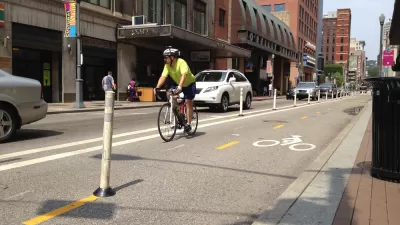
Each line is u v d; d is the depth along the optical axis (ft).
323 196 14.37
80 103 57.00
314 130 35.68
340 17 517.55
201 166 20.17
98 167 19.22
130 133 30.73
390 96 16.06
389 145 16.21
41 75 66.54
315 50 320.70
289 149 25.77
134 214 13.11
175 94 26.35
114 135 29.60
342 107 72.08
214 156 22.75
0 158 20.76
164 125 26.78
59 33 67.00
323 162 20.43
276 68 216.95
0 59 56.08
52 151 22.91
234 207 14.19
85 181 16.71
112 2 79.30
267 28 169.07
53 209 13.33
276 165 21.04
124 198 14.70
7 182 16.34
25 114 26.40
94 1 74.43
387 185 15.79
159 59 96.89
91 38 73.97
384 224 11.55
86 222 12.26
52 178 17.08
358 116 48.67
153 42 90.84
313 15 310.65
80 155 21.91
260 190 16.39
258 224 11.74
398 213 12.48
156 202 14.42
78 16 56.24
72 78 70.18
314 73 303.68
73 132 31.27
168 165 20.13
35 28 62.34
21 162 19.92
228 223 12.64
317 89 118.01
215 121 40.68
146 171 18.78
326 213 12.53
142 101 79.82
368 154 22.53
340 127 38.58
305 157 23.30
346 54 517.55
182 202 14.53
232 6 140.15
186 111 28.76
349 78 467.93
